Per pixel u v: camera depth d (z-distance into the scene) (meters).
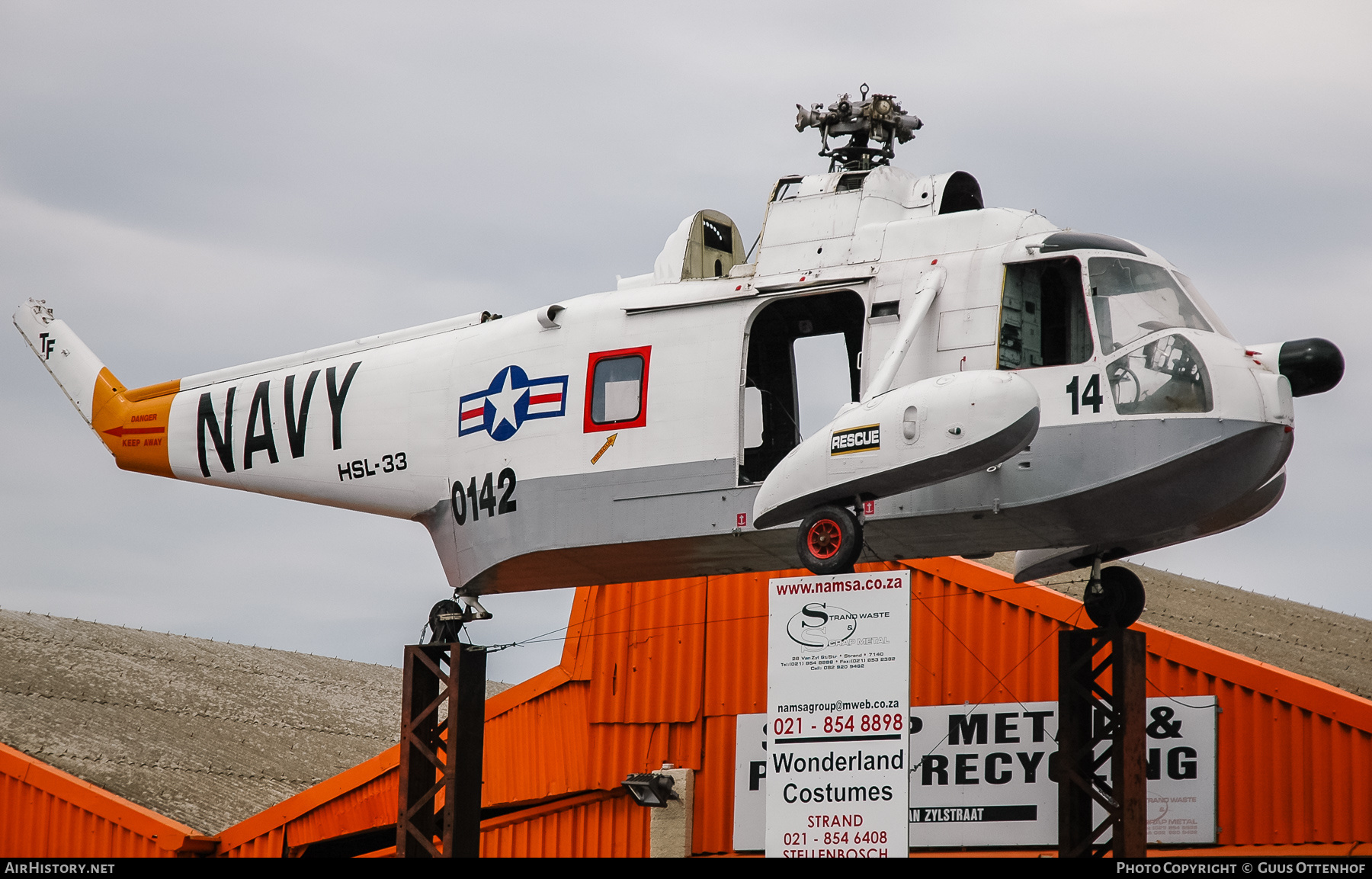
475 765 15.37
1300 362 13.10
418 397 16.53
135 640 37.69
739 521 14.20
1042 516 13.36
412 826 15.30
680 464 14.57
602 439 15.05
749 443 16.06
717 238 15.90
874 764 12.62
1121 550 14.61
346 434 16.94
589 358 15.33
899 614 12.73
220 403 18.02
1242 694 17.53
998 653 19.27
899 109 15.51
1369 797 16.48
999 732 19.00
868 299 14.05
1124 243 13.48
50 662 33.22
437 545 16.55
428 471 16.38
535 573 15.89
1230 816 17.30
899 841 12.41
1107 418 12.88
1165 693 17.97
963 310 13.59
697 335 14.79
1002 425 12.06
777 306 15.71
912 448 12.42
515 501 15.49
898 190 14.80
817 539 13.21
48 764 25.80
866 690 12.76
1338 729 16.86
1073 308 13.66
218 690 35.03
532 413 15.56
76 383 19.67
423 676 15.84
